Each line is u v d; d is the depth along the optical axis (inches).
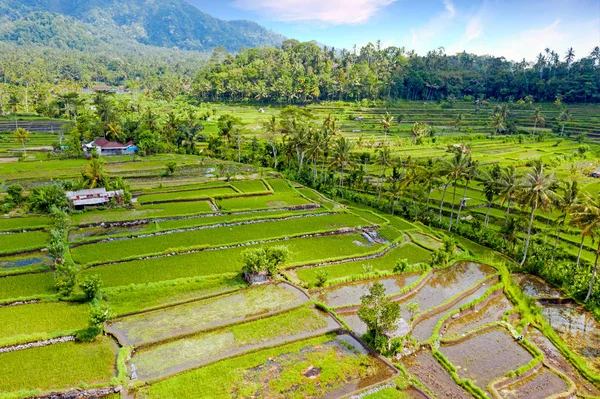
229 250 2701.8
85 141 5821.9
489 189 3344.0
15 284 2097.7
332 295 2265.0
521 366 1803.6
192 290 2144.4
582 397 1653.5
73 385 1440.7
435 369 1740.9
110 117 6008.9
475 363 1815.9
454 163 3417.8
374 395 1517.0
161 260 2482.8
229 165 5113.2
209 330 1822.1
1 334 1684.3
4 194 3459.6
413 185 3909.9
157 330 1792.6
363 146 6269.7
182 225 3031.5
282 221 3336.6
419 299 2326.5
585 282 2466.8
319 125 7268.7
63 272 2073.1
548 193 2758.4
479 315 2244.1
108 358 1600.6
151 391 1451.8
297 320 1952.5
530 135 7716.5
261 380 1544.0
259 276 2268.7
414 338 1935.3
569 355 1910.7
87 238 2699.3
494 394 1606.8
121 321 1850.4
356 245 2960.1
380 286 1843.0
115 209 3307.1
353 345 1808.6
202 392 1459.2
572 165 4867.1
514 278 2726.4
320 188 4522.6
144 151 5482.3
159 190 3897.6
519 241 3095.5
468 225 3481.8
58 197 3152.1
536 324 2181.3
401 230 3361.2
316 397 1482.5
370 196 4367.6
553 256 2842.0
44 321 1792.6
